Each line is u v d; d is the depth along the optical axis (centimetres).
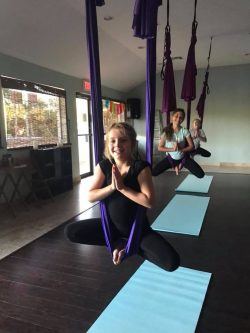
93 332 189
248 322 198
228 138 858
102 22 472
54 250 316
